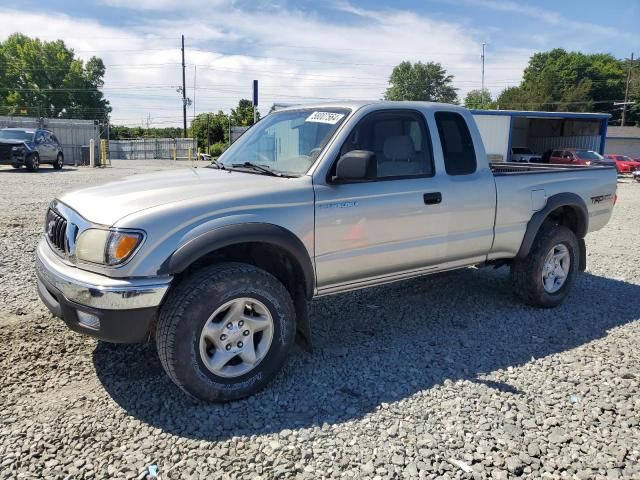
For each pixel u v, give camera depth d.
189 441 2.80
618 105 74.75
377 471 2.57
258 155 4.18
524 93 76.31
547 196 4.99
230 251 3.58
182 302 3.01
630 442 2.87
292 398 3.29
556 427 3.00
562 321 4.83
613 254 8.02
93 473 2.51
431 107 4.30
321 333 4.43
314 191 3.54
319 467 2.60
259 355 3.32
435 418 3.06
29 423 2.91
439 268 4.40
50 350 3.85
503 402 3.27
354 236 3.73
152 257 2.95
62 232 3.31
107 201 3.21
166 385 3.41
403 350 4.08
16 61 75.69
